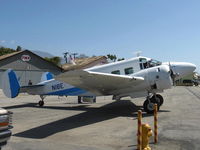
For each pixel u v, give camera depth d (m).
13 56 37.81
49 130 8.62
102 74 10.07
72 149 6.30
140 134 5.66
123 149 6.25
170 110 12.57
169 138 7.04
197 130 8.00
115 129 8.52
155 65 12.53
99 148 6.36
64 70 43.34
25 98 23.22
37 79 40.38
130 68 12.63
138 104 15.63
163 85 11.71
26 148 6.40
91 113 12.34
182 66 12.58
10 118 5.22
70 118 11.02
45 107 15.18
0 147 4.96
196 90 32.03
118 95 12.74
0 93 29.55
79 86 11.66
